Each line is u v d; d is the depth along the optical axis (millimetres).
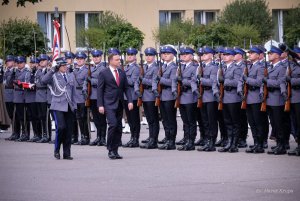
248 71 19234
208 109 19938
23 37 32250
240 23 41000
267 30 41875
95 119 21938
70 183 15109
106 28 37969
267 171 16219
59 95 18547
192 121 20359
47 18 42156
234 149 19672
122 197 13609
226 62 19828
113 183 15039
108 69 18531
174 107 20547
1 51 31953
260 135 19312
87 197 13648
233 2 41781
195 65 20375
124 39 34531
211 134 20016
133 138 21422
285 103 18484
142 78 20938
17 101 23844
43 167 17312
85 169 16906
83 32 38562
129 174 16109
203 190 14164
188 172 16234
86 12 43062
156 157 18797
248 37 37875
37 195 13914
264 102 18891
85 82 21750
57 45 23750
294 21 40906
